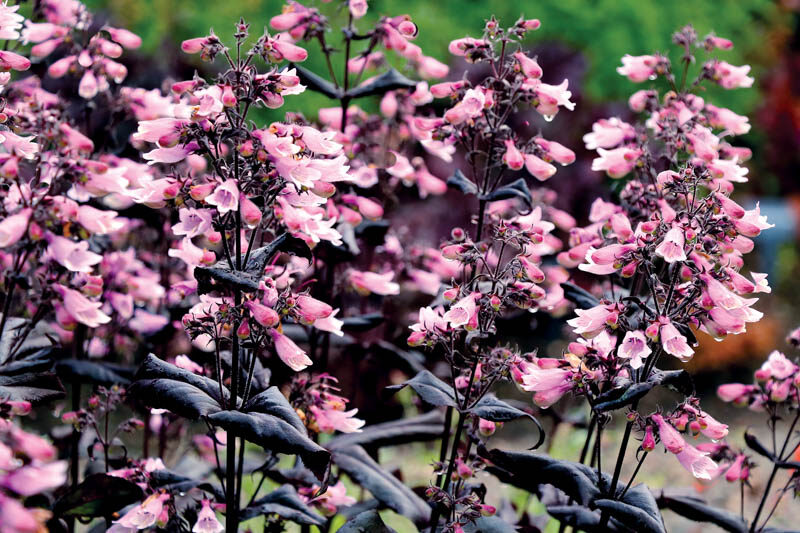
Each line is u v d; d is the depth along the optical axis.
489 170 4.33
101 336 5.07
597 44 11.55
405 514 4.08
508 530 3.79
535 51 10.97
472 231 8.00
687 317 3.41
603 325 3.41
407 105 5.33
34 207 3.03
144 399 3.30
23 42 4.73
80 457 5.21
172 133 3.14
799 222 14.86
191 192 3.10
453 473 3.90
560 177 10.00
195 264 3.56
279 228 4.01
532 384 3.53
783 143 15.80
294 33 4.62
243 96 3.29
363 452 4.41
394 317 5.79
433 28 10.58
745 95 12.98
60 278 3.39
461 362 4.46
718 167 4.00
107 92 4.71
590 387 3.55
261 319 3.22
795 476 4.36
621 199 4.40
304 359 3.36
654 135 4.41
